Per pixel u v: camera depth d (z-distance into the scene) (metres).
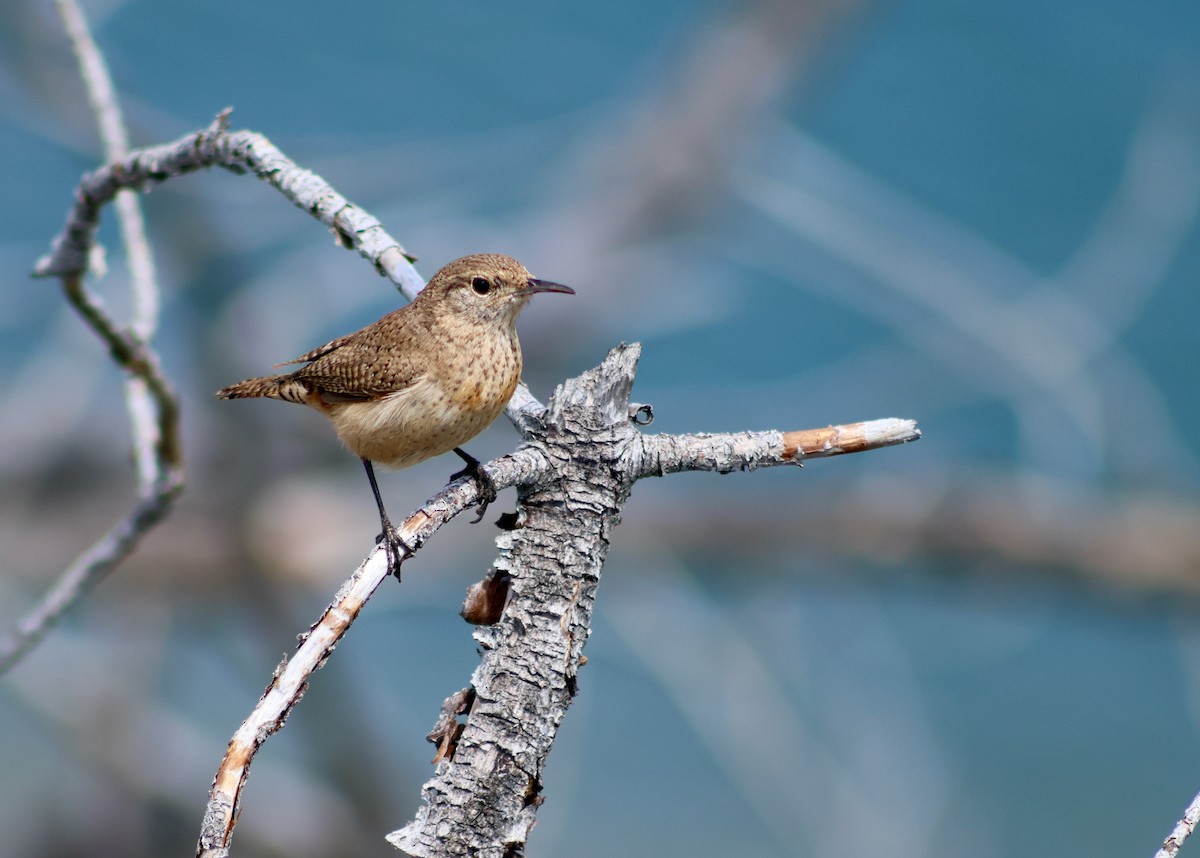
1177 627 16.89
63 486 15.62
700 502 16.67
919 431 4.77
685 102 17.80
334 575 15.26
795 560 16.86
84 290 5.87
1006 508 16.48
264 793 13.99
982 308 15.85
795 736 14.65
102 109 6.26
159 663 14.34
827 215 16.73
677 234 18.02
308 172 5.72
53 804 14.38
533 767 4.43
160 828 13.94
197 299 13.88
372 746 14.39
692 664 15.11
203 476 14.80
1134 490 16.75
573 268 17.55
